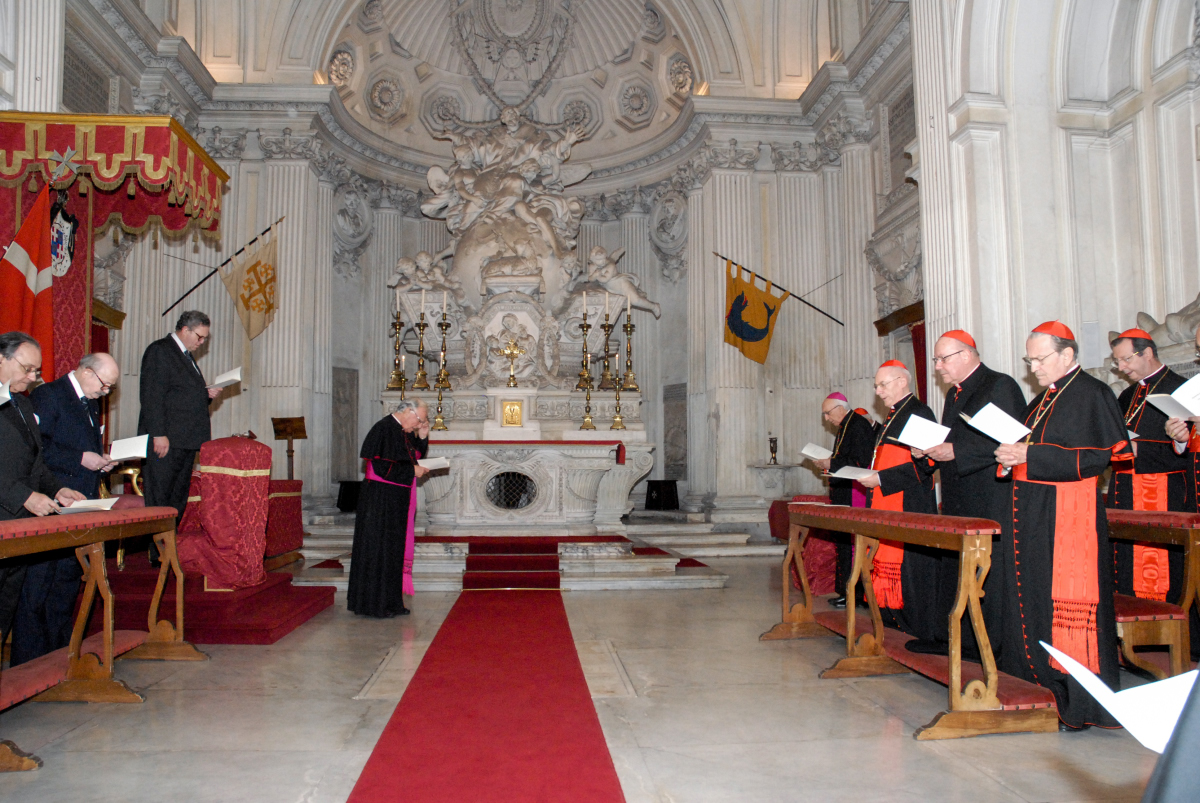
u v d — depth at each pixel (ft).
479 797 9.41
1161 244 21.25
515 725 12.08
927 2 25.03
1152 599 14.92
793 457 41.98
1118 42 22.72
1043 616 12.14
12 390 13.48
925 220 24.84
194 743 11.38
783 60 44.52
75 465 16.20
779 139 43.55
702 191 44.19
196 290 39.99
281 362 40.45
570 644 17.67
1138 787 9.78
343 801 9.36
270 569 27.63
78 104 31.99
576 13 48.93
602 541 28.32
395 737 11.53
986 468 14.49
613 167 49.88
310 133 41.57
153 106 37.17
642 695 13.79
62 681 13.32
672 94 48.57
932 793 9.64
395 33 47.47
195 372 20.06
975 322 22.63
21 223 19.72
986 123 22.65
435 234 50.26
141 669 15.57
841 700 13.55
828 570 24.91
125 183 23.20
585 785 9.78
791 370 42.39
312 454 41.68
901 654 14.02
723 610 22.09
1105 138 22.94
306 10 42.65
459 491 31.68
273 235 40.81
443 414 39.06
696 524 38.63
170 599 17.92
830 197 42.37
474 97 50.39
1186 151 20.63
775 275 42.91
